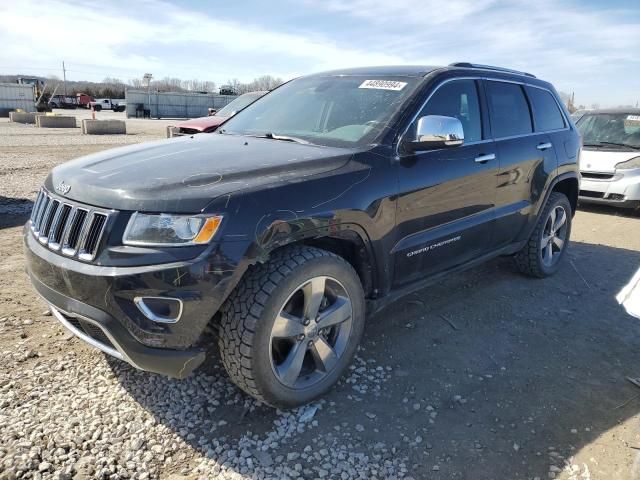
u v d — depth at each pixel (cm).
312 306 271
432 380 317
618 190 802
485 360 345
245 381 255
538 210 462
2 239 569
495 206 402
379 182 297
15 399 274
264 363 254
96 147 1666
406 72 372
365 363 333
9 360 311
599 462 251
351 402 291
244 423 268
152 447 247
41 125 2722
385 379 316
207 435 258
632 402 303
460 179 355
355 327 297
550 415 287
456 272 388
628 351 366
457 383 315
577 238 686
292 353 270
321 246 298
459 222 367
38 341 336
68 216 256
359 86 372
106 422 262
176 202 234
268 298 247
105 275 232
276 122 378
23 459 231
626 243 663
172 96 5272
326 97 376
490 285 484
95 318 237
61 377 297
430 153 338
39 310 382
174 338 235
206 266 230
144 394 286
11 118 3144
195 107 5438
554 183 475
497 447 259
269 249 247
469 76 391
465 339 373
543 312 428
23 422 256
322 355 283
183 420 267
